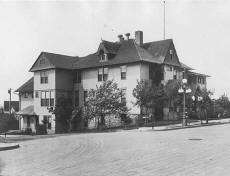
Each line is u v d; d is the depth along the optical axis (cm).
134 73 4169
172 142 1905
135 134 2614
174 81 4153
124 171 1066
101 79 4553
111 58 4484
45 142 2267
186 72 4975
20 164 1260
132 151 1547
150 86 3866
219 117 4897
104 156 1412
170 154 1416
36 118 5091
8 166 1217
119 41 5000
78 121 4775
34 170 1127
